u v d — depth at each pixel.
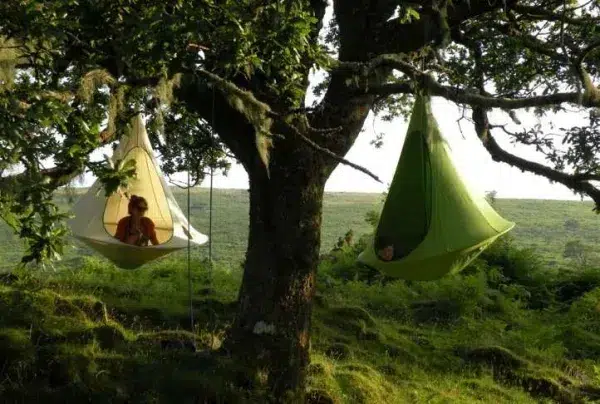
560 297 18.25
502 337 13.85
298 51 6.95
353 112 9.54
